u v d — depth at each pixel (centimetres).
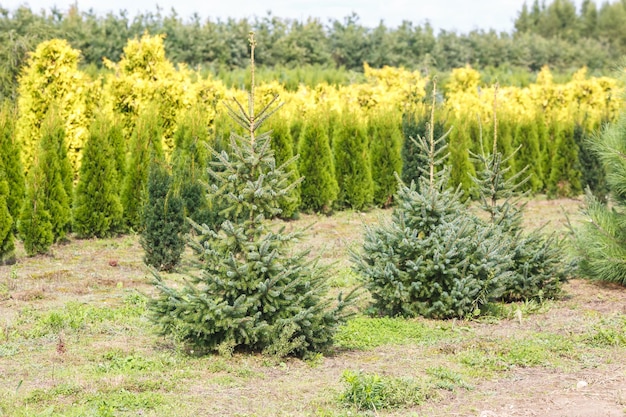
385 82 2380
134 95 1466
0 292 866
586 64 4581
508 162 1842
